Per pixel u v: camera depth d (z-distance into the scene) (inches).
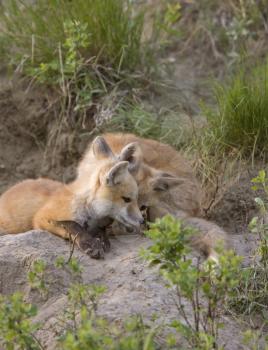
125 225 394.9
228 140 506.3
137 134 537.0
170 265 283.3
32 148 590.2
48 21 559.5
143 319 312.8
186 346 296.7
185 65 630.5
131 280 348.2
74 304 305.7
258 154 500.7
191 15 658.2
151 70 589.0
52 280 349.1
